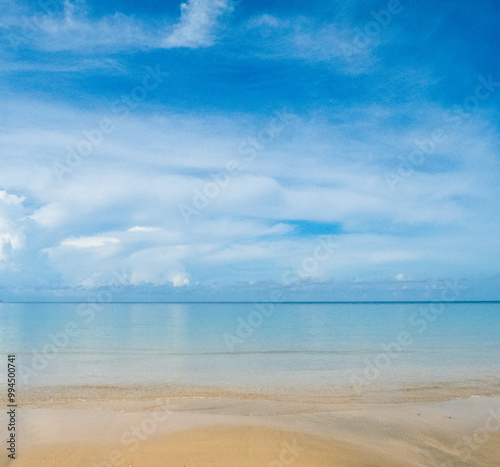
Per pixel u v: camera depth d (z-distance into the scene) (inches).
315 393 620.7
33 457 339.6
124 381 701.9
